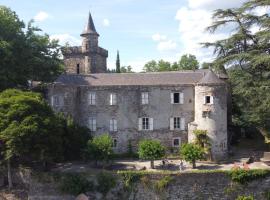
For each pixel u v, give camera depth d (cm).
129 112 6056
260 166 5088
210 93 5681
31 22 6431
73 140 5462
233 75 5844
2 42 5478
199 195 4638
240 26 6094
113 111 6078
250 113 6019
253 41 6109
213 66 6034
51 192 4772
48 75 6303
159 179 4684
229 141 6300
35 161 5288
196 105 5809
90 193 4722
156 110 6028
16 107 4712
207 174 4662
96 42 8444
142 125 6044
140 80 6153
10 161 5053
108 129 6081
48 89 6094
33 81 6550
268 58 5119
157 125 6022
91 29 8431
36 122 4653
